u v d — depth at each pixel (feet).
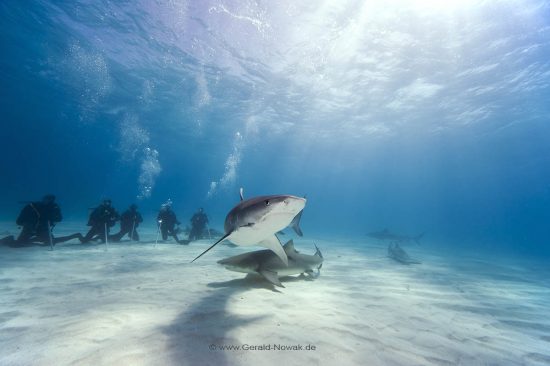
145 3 48.11
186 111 98.53
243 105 88.48
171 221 47.73
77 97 97.35
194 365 8.74
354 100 79.36
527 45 51.47
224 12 48.26
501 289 26.63
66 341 10.09
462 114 85.15
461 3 42.16
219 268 25.90
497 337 14.01
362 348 11.07
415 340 12.56
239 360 9.26
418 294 21.84
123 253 32.91
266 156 176.55
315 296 18.10
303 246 55.42
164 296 16.08
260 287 18.93
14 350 9.49
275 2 44.29
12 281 18.66
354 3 43.11
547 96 70.33
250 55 60.90
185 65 67.72
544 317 18.28
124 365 8.59
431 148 130.62
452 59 56.80
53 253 29.89
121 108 101.30
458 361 10.94
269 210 12.00
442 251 69.10
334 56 58.03
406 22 46.75
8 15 56.29
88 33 58.59
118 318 12.38
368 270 31.53
